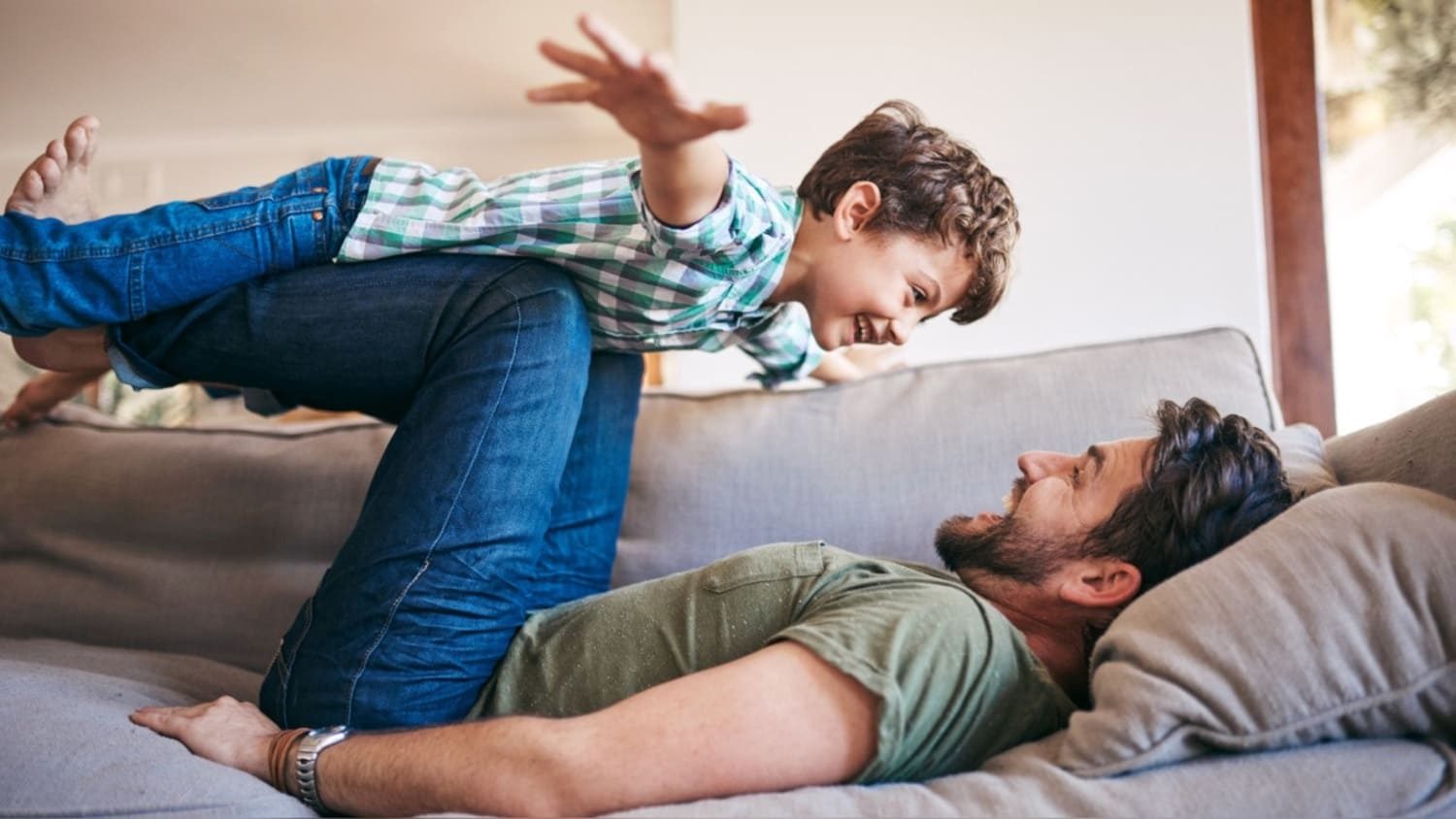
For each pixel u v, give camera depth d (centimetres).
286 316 116
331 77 443
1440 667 81
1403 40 261
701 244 109
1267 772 79
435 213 117
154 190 502
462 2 385
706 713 83
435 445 108
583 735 84
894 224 128
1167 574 102
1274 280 262
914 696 85
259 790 90
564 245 118
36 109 467
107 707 99
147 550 156
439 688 103
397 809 88
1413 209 257
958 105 268
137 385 120
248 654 150
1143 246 257
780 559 104
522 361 112
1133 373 147
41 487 160
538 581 128
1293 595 85
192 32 406
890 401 152
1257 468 104
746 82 275
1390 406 254
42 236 111
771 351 146
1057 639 106
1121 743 81
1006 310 259
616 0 382
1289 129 265
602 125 488
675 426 154
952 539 116
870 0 274
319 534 154
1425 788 78
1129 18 264
